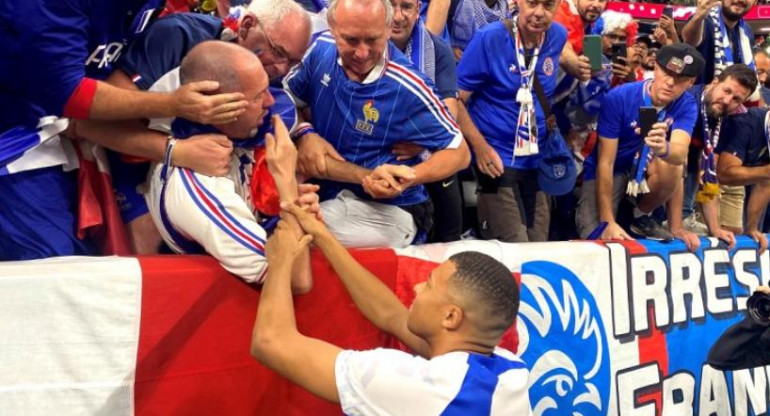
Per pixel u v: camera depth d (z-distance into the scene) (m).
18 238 1.93
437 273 1.74
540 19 3.00
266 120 2.00
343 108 2.23
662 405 3.16
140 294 1.79
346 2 2.06
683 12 5.75
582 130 3.49
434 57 2.77
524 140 3.07
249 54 1.85
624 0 7.29
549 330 2.72
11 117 1.89
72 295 1.73
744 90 3.51
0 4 1.71
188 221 1.87
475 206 3.21
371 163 2.29
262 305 1.77
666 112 3.29
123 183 2.08
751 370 3.57
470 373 1.61
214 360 1.90
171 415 1.84
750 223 4.19
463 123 3.03
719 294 3.47
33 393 1.70
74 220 2.01
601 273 2.94
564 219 3.72
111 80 1.94
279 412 2.01
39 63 1.75
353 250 2.23
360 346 2.17
